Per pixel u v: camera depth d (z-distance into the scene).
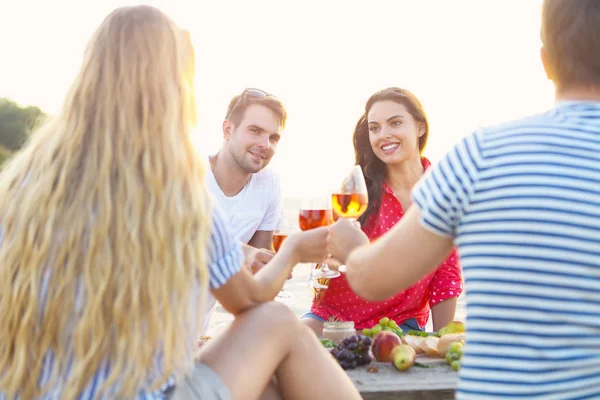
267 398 2.13
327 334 2.83
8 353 1.70
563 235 1.33
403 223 1.51
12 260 1.71
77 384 1.64
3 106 26.89
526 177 1.37
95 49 1.81
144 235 1.70
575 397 1.33
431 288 3.52
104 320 1.67
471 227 1.40
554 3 1.47
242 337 2.00
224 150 3.93
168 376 1.72
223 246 1.89
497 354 1.35
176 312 1.72
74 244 1.68
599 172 1.36
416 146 3.55
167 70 1.82
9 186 1.80
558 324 1.33
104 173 1.70
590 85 1.45
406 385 2.28
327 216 2.90
